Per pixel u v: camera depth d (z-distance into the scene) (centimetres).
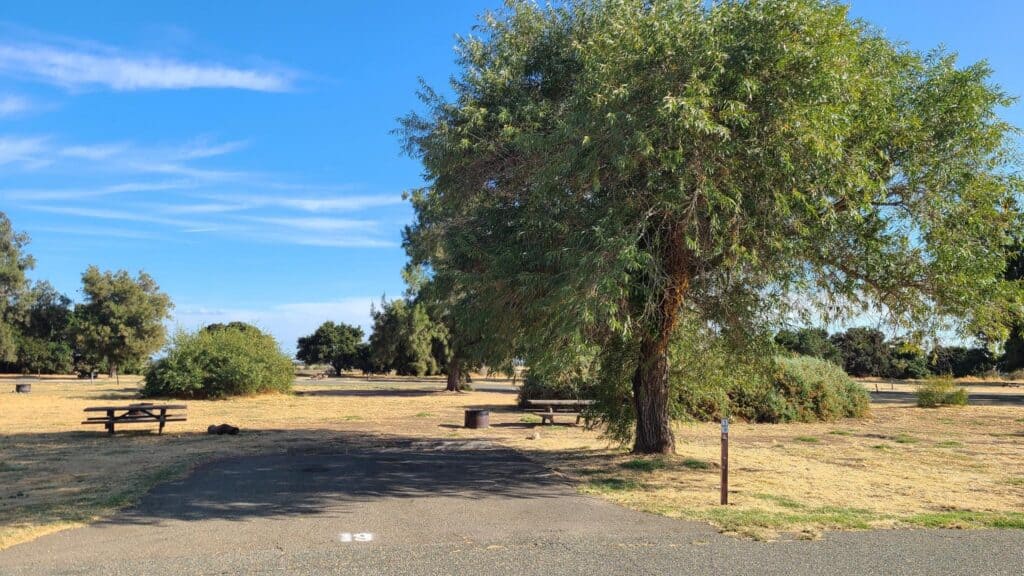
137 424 2189
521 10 1239
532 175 1118
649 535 744
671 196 905
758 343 1185
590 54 967
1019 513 870
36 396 3716
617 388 1348
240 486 1059
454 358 4594
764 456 1429
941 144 1032
